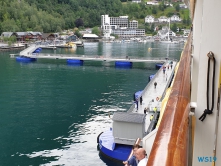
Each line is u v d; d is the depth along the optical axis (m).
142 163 6.52
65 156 24.33
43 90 48.38
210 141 2.40
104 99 42.69
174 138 1.75
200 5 4.14
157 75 51.25
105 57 77.44
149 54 105.12
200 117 2.41
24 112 36.31
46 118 33.94
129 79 57.88
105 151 23.23
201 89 2.45
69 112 36.31
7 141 27.36
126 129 22.64
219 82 2.33
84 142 26.91
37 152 25.05
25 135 28.80
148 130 24.11
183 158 1.60
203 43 2.40
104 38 195.12
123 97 43.88
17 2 167.50
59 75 61.81
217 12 2.32
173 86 3.04
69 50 120.56
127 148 22.88
